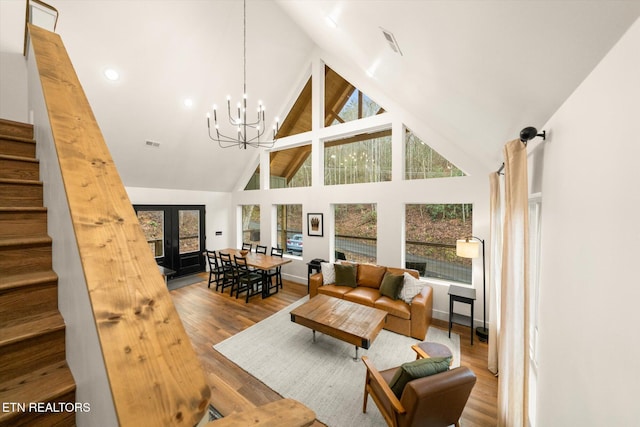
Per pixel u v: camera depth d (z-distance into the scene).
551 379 1.29
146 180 5.33
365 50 2.44
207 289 5.27
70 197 0.75
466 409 2.20
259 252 6.44
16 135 1.76
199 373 0.56
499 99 1.54
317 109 5.21
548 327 1.35
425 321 3.33
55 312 1.08
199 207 6.45
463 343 3.23
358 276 4.36
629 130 0.71
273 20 4.30
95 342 0.59
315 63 5.19
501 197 2.96
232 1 3.75
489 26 1.02
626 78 0.72
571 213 1.10
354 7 1.77
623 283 0.74
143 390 0.50
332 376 2.60
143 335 0.57
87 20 3.04
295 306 4.39
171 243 5.96
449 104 2.25
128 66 3.60
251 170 6.60
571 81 1.03
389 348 3.10
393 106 4.28
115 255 0.68
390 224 4.36
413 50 1.72
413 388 1.46
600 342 0.86
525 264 1.51
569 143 1.12
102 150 0.94
